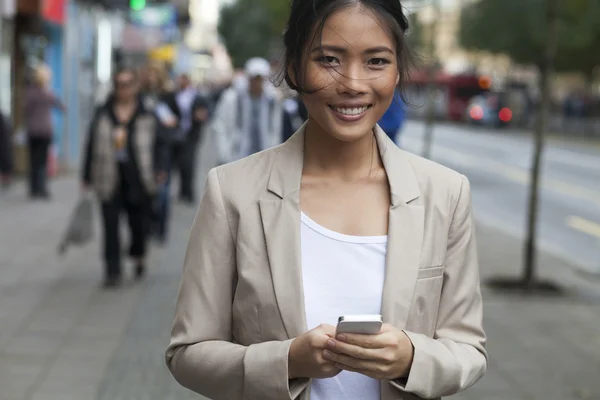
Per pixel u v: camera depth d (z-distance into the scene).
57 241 10.56
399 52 2.03
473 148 30.92
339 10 1.98
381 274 2.01
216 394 2.02
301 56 2.01
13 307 7.45
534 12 44.41
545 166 24.44
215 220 2.07
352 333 1.83
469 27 51.22
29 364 5.95
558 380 6.01
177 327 2.09
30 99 13.85
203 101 13.95
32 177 14.03
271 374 1.90
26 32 16.58
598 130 43.72
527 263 9.04
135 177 8.11
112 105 8.09
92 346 6.41
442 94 51.94
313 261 2.02
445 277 2.08
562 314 7.97
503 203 16.86
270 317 1.99
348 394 1.99
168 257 9.87
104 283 8.32
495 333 7.23
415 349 1.90
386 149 2.09
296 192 2.05
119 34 26.09
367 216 2.05
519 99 48.62
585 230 14.01
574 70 49.81
